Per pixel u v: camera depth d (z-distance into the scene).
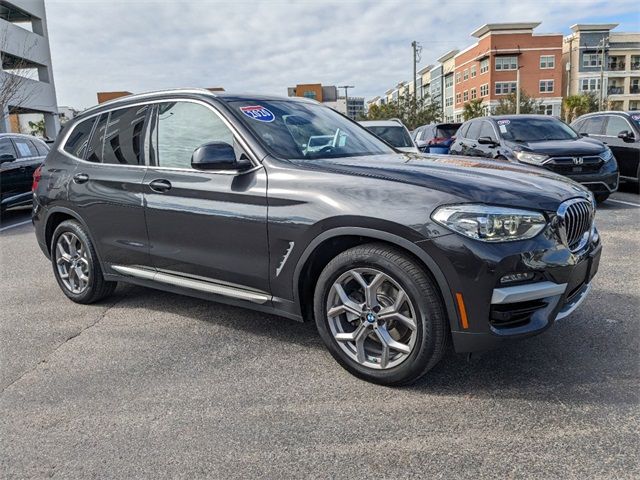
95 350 3.70
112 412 2.87
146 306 4.59
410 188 2.89
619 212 8.27
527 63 65.44
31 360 3.58
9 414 2.89
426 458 2.37
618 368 3.11
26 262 6.67
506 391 2.91
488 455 2.37
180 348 3.67
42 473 2.38
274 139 3.56
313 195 3.10
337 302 3.14
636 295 4.34
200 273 3.71
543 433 2.51
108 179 4.19
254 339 3.79
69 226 4.58
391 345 2.95
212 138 3.66
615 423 2.56
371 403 2.86
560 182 3.22
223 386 3.11
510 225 2.71
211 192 3.53
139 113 4.16
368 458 2.39
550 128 9.84
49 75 36.69
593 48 70.19
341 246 3.18
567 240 2.92
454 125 14.71
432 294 2.78
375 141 4.29
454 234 2.69
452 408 2.77
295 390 3.03
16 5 32.72
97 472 2.38
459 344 2.78
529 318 2.83
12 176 10.40
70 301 4.84
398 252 2.87
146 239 3.99
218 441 2.57
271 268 3.31
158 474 2.34
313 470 2.33
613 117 10.79
